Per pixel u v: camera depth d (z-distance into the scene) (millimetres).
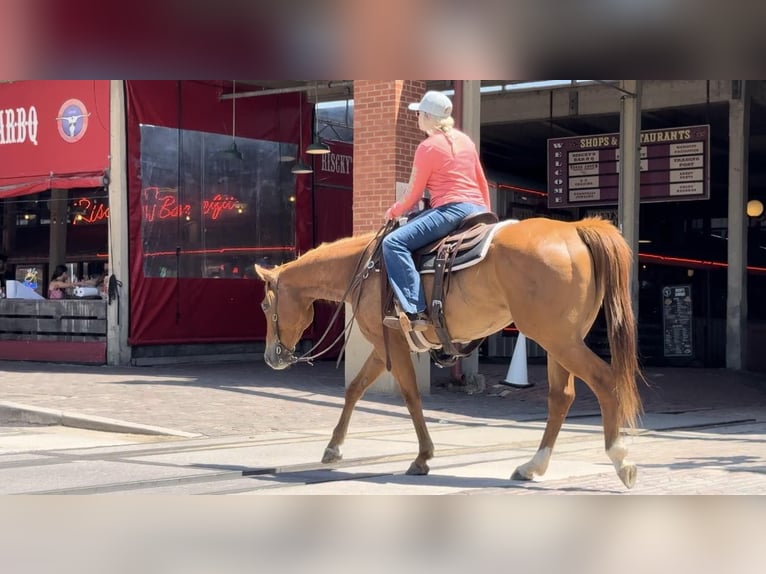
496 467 8648
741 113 21641
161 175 19047
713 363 23453
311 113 22375
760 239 31328
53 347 18891
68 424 11492
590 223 7234
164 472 8164
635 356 7047
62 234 22281
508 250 7148
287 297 8680
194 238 19703
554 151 21719
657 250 29203
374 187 15281
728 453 9898
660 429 12383
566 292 6984
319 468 8539
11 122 19703
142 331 18672
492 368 19641
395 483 7707
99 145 18453
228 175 20453
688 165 20344
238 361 20453
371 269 7996
